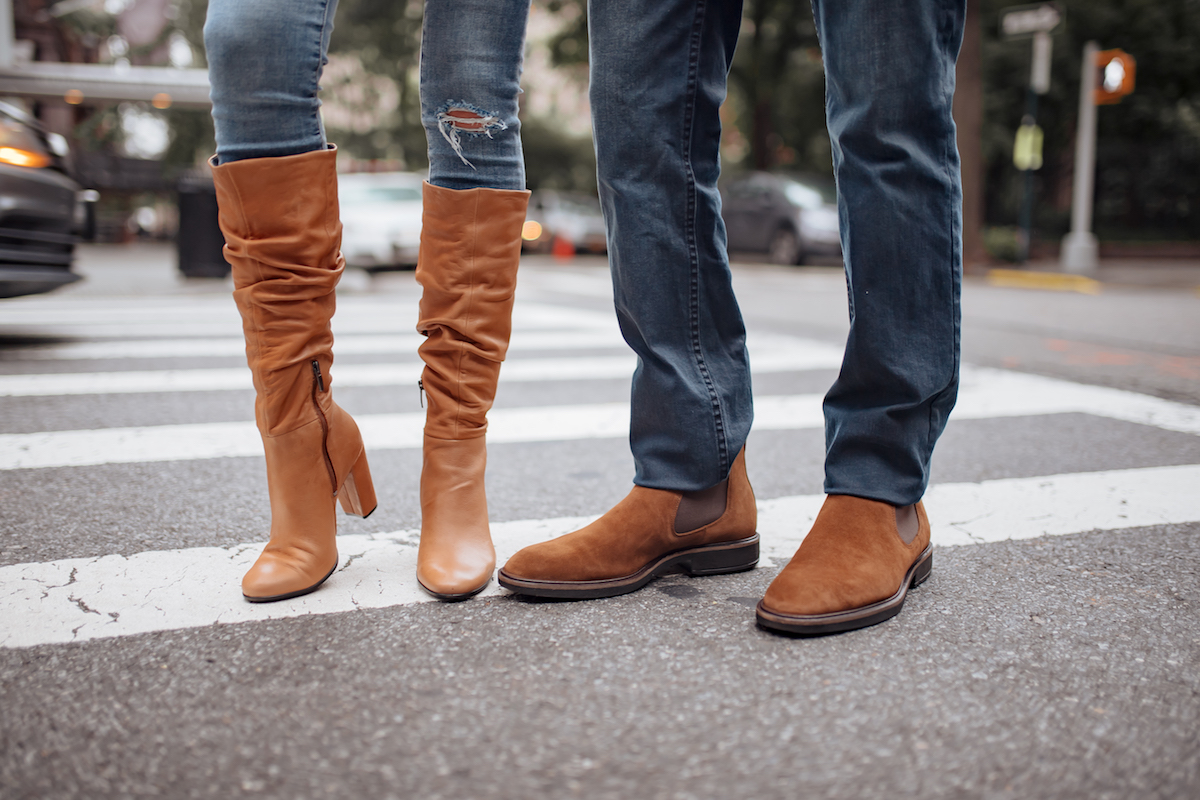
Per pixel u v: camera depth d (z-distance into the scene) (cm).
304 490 152
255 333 146
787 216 1384
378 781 100
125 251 1906
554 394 363
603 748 106
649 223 154
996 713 114
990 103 1712
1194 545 182
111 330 540
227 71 137
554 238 1805
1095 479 234
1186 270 1274
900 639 136
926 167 141
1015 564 171
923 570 158
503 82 151
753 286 1012
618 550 154
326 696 118
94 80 790
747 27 1986
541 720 112
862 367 146
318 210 144
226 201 142
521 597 152
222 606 147
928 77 139
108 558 171
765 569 170
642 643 134
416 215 1230
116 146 2028
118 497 213
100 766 102
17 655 129
